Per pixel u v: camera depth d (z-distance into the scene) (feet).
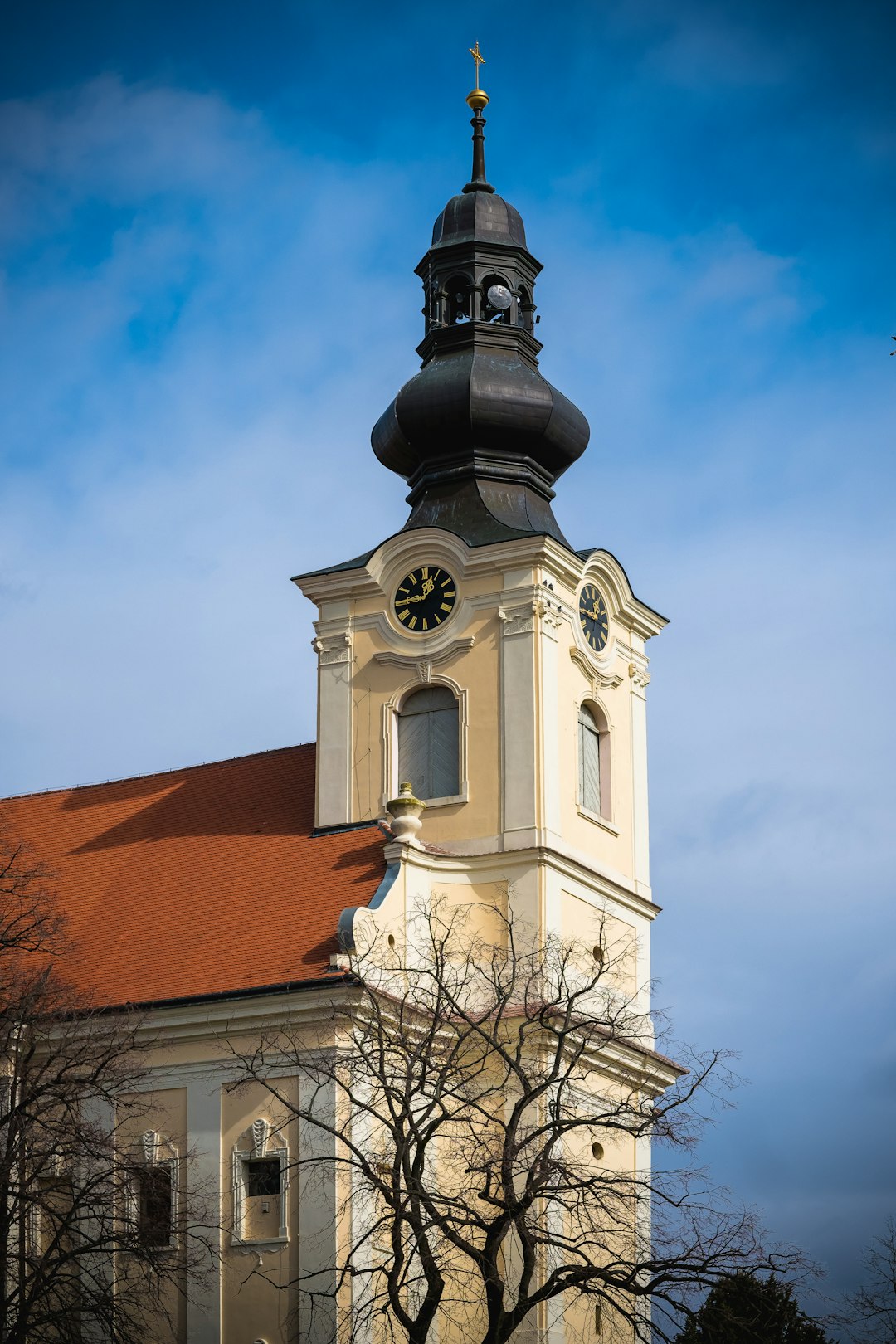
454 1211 175.01
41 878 209.77
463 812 203.21
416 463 224.94
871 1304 186.91
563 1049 178.19
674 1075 211.00
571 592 212.23
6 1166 161.89
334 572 215.72
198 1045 184.85
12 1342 157.69
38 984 174.29
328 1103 176.65
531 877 198.29
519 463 220.43
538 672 203.82
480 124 236.63
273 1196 178.09
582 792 210.38
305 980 180.45
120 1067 180.45
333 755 211.20
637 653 223.51
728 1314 154.61
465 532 212.84
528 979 176.04
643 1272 185.16
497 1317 145.79
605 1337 191.11
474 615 208.33
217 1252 176.96
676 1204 155.22
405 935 193.16
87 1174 173.99
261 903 198.18
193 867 207.72
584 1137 195.21
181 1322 177.68
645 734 222.48
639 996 211.41
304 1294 172.76
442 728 208.13
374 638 213.25
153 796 221.87
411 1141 151.43
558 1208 183.93
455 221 229.04
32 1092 165.58
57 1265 162.91
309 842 205.05
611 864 211.61
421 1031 169.78
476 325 222.89
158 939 198.18
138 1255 167.43
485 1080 190.19
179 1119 183.62
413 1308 177.06
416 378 220.43
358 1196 171.94
